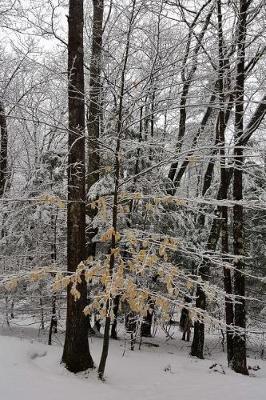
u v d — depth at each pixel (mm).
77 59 7531
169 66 7207
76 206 7309
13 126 15508
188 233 11078
